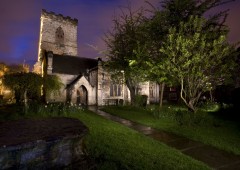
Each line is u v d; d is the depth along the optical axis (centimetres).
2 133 436
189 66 1399
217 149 818
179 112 1513
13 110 1609
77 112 1655
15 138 396
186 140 948
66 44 5112
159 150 754
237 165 654
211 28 1528
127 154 671
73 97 3022
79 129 482
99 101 3189
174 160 657
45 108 1535
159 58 1728
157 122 1370
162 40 1745
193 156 735
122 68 2306
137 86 3203
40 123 551
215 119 1469
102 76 3275
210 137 985
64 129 479
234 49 1400
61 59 3400
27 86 1628
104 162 567
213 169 612
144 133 1075
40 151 398
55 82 1872
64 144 438
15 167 365
